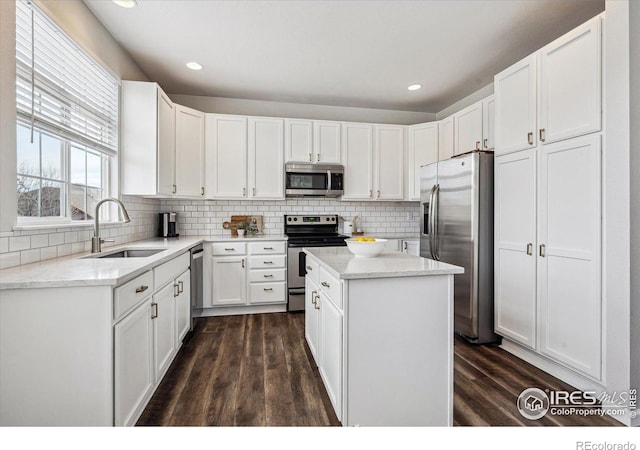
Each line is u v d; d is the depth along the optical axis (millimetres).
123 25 2541
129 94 2859
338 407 1664
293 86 3754
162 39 2740
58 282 1379
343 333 1593
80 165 2395
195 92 3922
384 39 2764
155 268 1979
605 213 1858
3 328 1369
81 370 1420
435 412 1705
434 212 3217
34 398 1396
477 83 3682
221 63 3180
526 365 2430
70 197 2275
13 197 1670
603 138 1876
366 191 4191
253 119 3869
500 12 2398
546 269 2242
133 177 2881
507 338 2645
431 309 1688
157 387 2086
